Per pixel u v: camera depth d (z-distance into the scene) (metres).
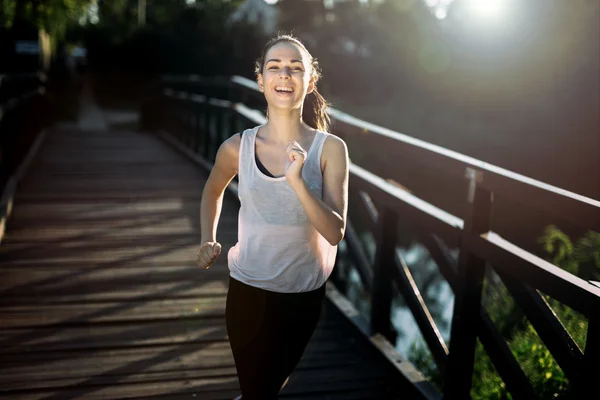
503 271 2.39
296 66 2.01
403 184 10.28
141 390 3.00
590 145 6.09
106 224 5.84
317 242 2.07
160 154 10.10
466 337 2.68
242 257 2.09
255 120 6.32
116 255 4.95
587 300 1.94
